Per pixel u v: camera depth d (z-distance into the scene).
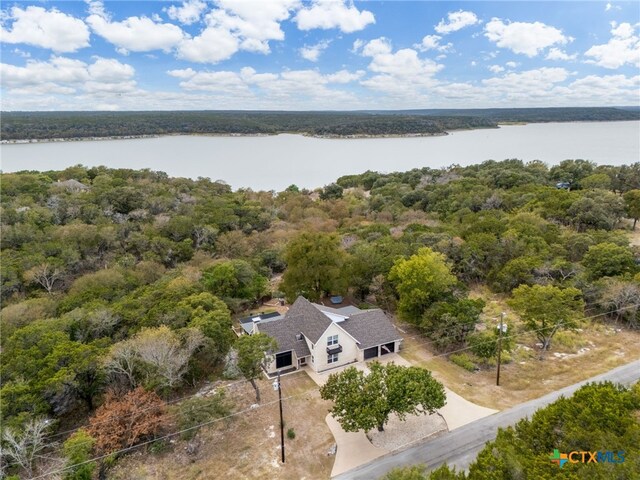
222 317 31.64
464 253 45.94
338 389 23.17
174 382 27.30
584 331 34.31
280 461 21.91
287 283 41.78
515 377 28.48
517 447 16.45
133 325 33.59
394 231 61.91
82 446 20.69
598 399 17.81
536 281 40.56
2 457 21.61
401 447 22.52
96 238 59.62
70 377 24.84
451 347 32.81
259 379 28.86
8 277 47.12
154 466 21.84
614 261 39.28
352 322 32.97
